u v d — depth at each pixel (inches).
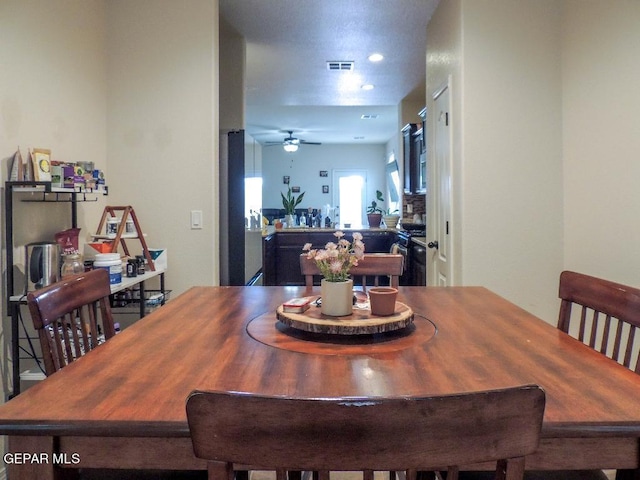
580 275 60.2
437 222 135.7
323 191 446.9
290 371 42.4
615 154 96.0
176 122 114.2
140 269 100.3
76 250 91.0
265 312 65.6
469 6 109.7
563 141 111.0
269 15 137.7
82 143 103.0
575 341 51.8
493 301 72.9
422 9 134.3
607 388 38.4
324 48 164.9
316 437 24.6
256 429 24.8
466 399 24.8
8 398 80.0
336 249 57.8
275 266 249.8
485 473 45.0
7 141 78.9
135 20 114.2
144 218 115.0
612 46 96.1
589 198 103.4
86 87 104.6
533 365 43.9
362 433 24.5
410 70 190.1
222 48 154.2
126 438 35.1
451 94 118.3
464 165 110.8
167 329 56.7
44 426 32.8
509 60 110.3
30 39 84.7
